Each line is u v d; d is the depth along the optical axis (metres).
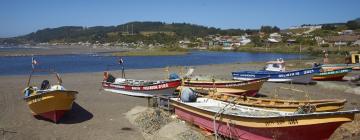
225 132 15.15
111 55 88.88
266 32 198.38
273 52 108.56
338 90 28.78
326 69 36.69
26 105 21.95
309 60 63.53
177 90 23.67
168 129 15.72
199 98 19.19
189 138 14.76
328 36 134.38
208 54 100.81
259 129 13.77
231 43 153.38
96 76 38.03
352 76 36.91
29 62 64.75
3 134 15.88
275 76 33.12
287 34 173.12
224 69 47.31
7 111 20.31
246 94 24.92
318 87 30.69
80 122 18.08
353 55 48.88
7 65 57.59
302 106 15.43
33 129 16.78
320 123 12.71
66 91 17.25
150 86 24.19
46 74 41.81
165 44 173.25
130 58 79.44
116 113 19.98
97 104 22.52
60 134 16.03
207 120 16.00
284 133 13.36
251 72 33.81
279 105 17.02
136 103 22.92
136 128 16.83
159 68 49.50
